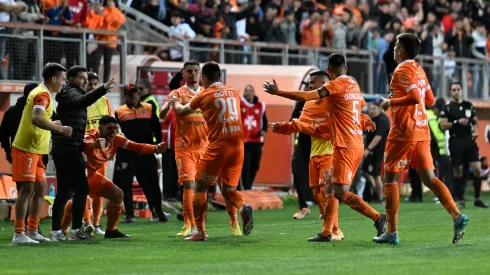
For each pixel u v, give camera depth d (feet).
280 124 72.28
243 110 112.98
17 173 70.18
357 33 145.59
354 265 54.44
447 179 128.36
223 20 135.64
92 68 109.60
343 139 66.18
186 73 75.46
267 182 124.57
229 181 69.92
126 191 92.02
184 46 125.80
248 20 139.23
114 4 118.01
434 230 78.79
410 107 64.23
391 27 153.17
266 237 73.26
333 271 51.93
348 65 142.10
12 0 104.32
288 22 141.28
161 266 55.83
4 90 100.99
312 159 74.49
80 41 108.06
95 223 80.69
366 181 121.60
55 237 72.74
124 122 91.30
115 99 111.34
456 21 169.17
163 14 132.46
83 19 110.63
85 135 75.77
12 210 91.61
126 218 92.22
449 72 157.48
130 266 56.08
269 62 134.00
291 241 69.72
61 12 107.55
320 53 140.15
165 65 118.52
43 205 94.07
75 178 71.77
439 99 127.34
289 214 104.01
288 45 135.95
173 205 107.04
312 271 52.01
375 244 66.44
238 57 131.64
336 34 143.84
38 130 69.82
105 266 56.18
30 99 69.26
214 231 80.18
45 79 69.72
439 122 118.52
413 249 62.69
